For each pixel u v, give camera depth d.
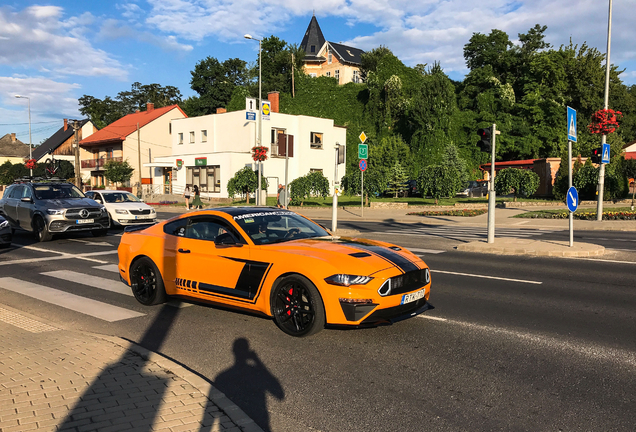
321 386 3.92
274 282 5.20
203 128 45.25
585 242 13.27
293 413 3.46
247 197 33.81
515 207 27.64
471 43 65.25
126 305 6.74
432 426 3.24
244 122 41.56
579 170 28.27
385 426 3.25
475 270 9.16
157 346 4.98
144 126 52.88
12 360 4.25
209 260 5.82
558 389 3.79
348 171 51.56
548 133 53.06
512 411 3.44
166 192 49.31
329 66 76.81
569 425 3.22
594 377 4.01
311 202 33.34
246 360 4.52
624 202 27.38
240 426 3.11
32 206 14.55
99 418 3.16
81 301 6.98
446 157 48.03
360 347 4.83
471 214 23.59
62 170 56.62
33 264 10.31
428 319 5.82
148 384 3.74
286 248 5.31
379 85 58.34
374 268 4.81
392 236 15.35
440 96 51.00
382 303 4.71
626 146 54.38
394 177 41.00
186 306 6.65
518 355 4.56
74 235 16.06
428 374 4.12
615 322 5.62
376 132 58.62
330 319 4.75
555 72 54.44
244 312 5.63
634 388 3.79
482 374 4.11
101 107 89.81
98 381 3.78
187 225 6.40
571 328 5.41
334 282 4.71
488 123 52.94
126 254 6.96
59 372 3.97
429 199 35.38
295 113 61.34
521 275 8.62
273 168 43.12
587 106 55.28
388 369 4.25
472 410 3.46
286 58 62.78
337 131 48.50
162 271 6.41
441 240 14.17
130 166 51.91
